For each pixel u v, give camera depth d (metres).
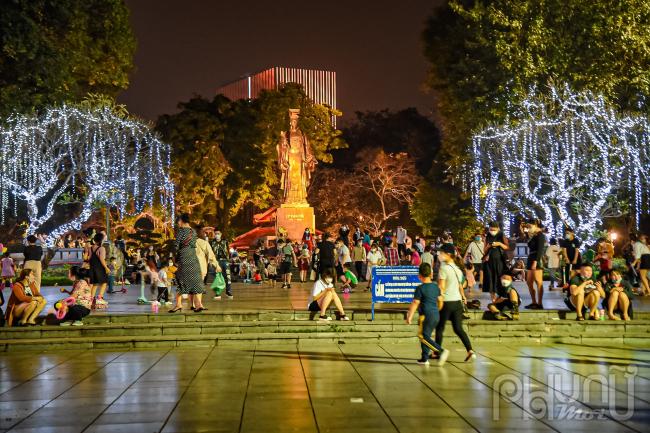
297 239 45.03
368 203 67.31
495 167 43.84
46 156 45.78
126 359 14.11
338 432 8.55
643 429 8.66
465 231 48.47
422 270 13.24
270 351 14.96
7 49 25.56
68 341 15.47
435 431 8.56
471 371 12.45
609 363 13.23
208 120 60.94
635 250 23.11
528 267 18.50
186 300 21.53
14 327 16.27
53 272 34.91
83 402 10.34
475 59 44.25
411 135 75.50
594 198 40.41
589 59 39.28
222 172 61.97
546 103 40.34
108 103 47.38
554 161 40.25
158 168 53.62
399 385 11.24
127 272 34.88
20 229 53.12
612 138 39.88
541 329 16.84
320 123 68.12
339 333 16.31
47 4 28.42
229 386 11.28
